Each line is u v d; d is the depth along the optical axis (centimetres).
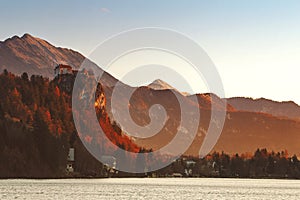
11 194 18038
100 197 18188
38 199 16600
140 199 17888
